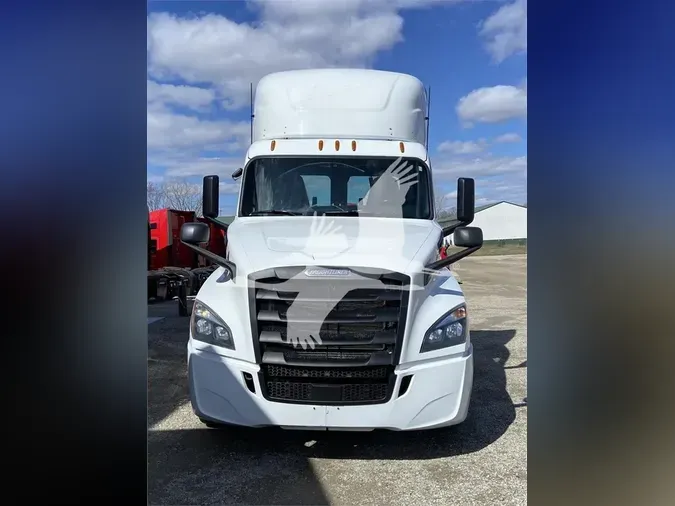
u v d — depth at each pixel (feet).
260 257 11.78
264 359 11.36
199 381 11.87
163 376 16.65
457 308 12.03
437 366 11.49
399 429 11.36
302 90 15.08
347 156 14.82
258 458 12.01
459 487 10.84
